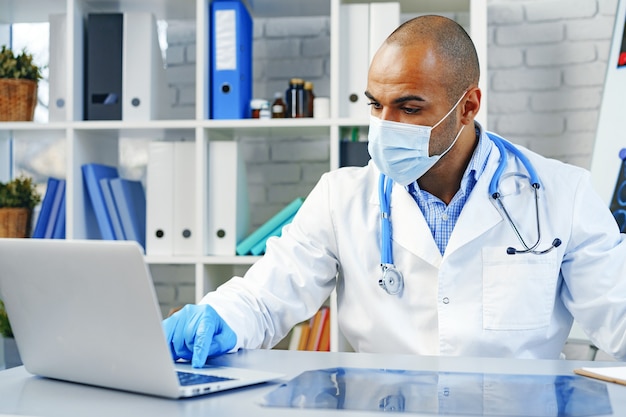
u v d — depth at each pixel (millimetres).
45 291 1014
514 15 2811
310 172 2867
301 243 1712
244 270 2889
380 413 852
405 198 1666
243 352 1326
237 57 2525
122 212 2621
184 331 1263
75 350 1015
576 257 1615
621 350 1532
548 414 854
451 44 1541
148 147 2760
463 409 873
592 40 2764
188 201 2570
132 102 2590
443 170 1641
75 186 2592
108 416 856
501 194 1642
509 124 2812
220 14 2521
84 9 2666
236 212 2549
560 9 2783
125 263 906
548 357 1655
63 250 964
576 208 1638
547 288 1602
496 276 1602
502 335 1580
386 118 1534
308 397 935
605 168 2434
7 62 2652
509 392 967
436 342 1621
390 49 1534
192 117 2924
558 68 2787
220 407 888
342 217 1713
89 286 956
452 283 1605
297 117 2537
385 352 1655
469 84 1574
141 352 936
